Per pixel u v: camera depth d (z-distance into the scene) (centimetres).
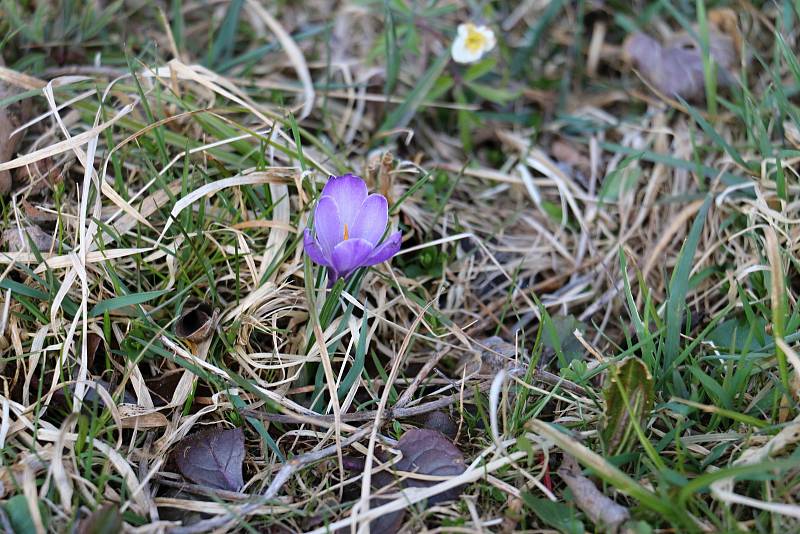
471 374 68
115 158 71
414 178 78
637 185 79
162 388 67
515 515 63
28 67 77
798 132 76
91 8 79
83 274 67
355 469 65
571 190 79
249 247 72
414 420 67
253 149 74
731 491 62
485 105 83
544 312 67
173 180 74
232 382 67
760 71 82
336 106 81
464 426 67
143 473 65
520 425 66
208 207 73
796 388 65
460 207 78
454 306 74
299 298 69
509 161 81
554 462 65
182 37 81
